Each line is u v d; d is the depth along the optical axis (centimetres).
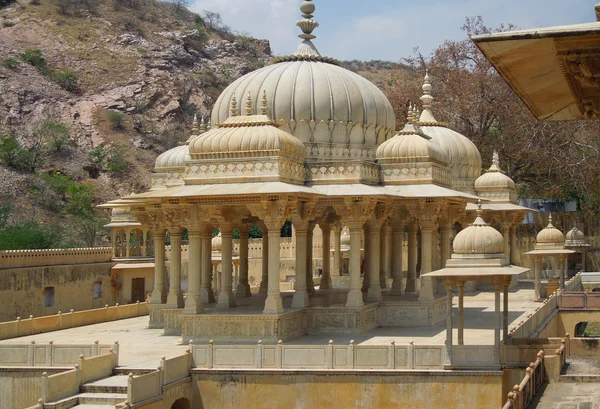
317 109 2978
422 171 2889
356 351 2194
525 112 5478
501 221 4453
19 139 8325
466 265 2206
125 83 9850
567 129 5441
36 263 4278
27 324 2988
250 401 2214
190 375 2252
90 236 6812
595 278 4494
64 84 9462
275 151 2566
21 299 4119
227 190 2508
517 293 4275
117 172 8381
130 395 1958
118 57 10331
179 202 2619
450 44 5981
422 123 4422
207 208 2622
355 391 2170
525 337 2567
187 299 2634
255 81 3075
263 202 2495
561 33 717
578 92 845
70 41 10350
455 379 2127
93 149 8669
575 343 2355
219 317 2566
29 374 2322
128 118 9344
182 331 2619
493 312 3316
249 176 2573
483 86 5641
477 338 2517
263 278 3631
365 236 3231
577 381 2086
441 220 3341
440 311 3033
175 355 2419
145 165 8750
